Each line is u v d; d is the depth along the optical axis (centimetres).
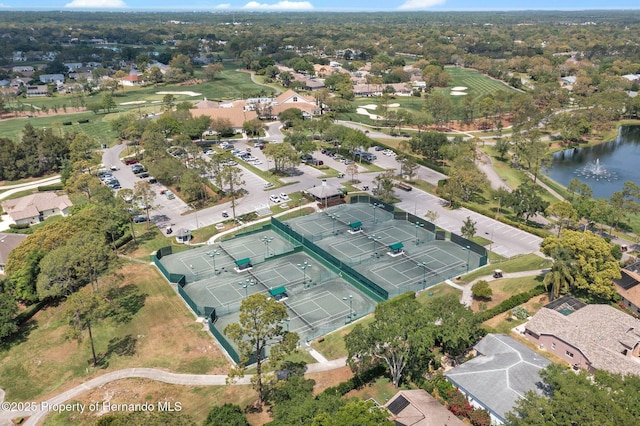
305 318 9419
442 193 15600
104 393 7469
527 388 6538
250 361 8081
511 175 18250
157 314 9606
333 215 14388
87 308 7888
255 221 14188
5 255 11794
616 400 5441
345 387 7106
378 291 10025
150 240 13100
